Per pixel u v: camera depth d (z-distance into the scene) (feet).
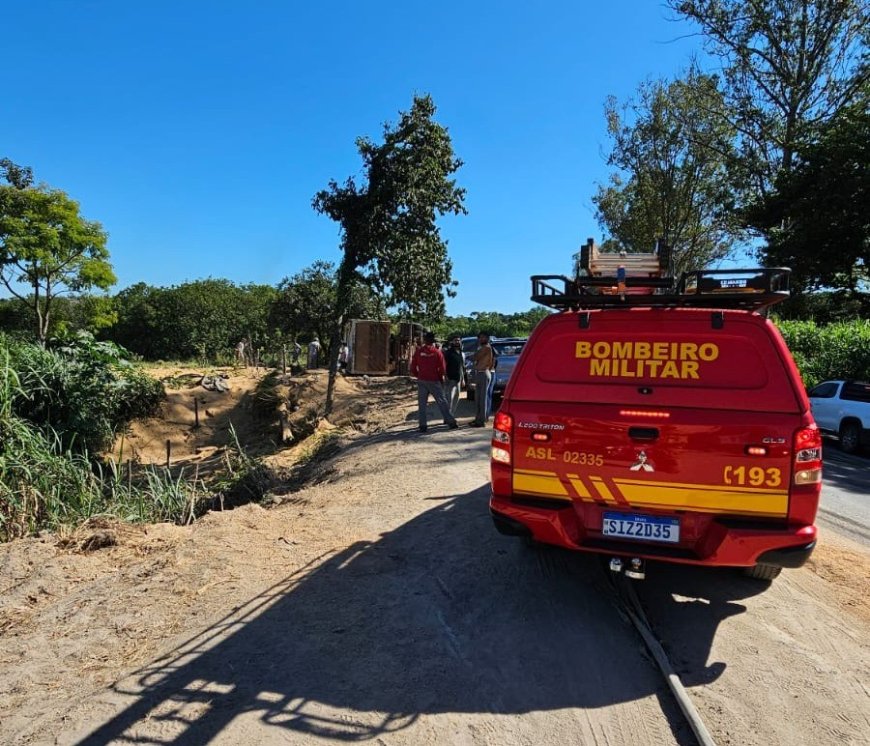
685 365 11.90
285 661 11.23
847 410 41.16
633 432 11.91
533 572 15.16
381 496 23.08
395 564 15.83
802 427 11.06
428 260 51.37
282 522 19.66
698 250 119.85
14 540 17.89
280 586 14.44
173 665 11.13
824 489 28.48
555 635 12.19
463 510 20.51
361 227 48.78
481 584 14.52
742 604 13.76
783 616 13.24
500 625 12.57
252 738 9.16
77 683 10.62
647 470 11.84
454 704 10.00
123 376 47.21
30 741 9.11
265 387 63.41
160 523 20.59
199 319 175.52
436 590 14.21
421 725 9.47
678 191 112.88
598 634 12.25
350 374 83.66
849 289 81.25
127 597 13.83
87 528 18.44
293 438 51.90
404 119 48.67
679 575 15.29
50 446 24.62
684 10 100.37
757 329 11.64
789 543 11.00
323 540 17.75
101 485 24.21
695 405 11.69
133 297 188.55
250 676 10.77
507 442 12.93
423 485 24.48
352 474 29.01
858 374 56.03
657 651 11.39
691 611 13.39
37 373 35.47
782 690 10.51
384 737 9.20
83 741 9.10
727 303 12.94
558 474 12.51
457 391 43.83
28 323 113.29
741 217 96.37
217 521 19.45
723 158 108.37
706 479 11.49
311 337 133.49
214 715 9.69
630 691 10.42
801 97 99.40
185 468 47.32
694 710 9.67
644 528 12.00
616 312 12.37
